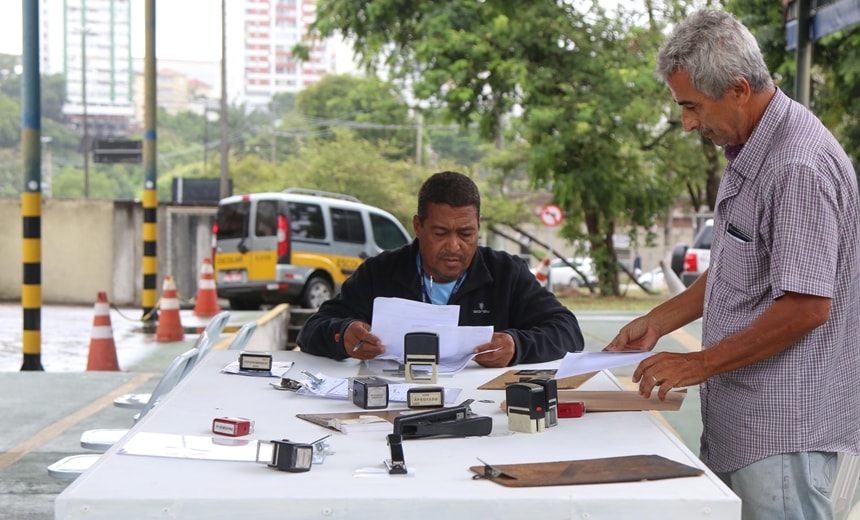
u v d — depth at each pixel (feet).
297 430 8.36
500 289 12.84
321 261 52.90
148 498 6.35
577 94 72.13
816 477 8.71
